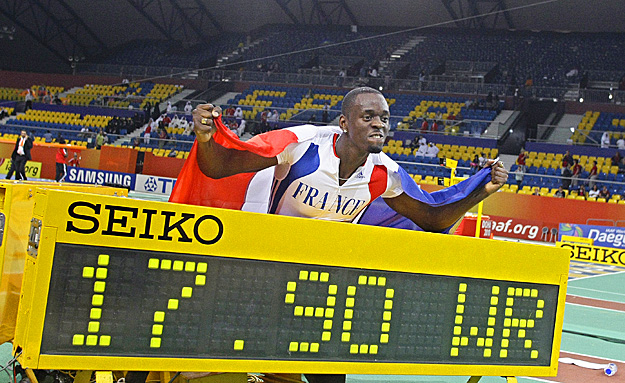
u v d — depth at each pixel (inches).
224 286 115.0
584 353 255.4
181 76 1520.7
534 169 992.9
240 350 117.0
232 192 137.8
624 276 574.2
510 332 144.1
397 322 131.0
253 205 142.1
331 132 138.9
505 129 1139.3
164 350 110.8
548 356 149.6
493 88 1267.2
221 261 114.3
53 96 1520.7
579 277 542.6
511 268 142.2
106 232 104.9
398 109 1270.9
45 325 101.4
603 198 879.1
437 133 1123.9
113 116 1386.6
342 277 125.0
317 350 123.7
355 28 1679.4
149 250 108.3
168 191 1019.3
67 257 102.5
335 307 124.7
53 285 101.7
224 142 122.3
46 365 101.6
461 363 138.6
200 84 1502.2
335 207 145.3
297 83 1418.6
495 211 884.6
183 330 112.0
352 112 132.0
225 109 1278.3
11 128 1337.4
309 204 143.3
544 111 1238.9
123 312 107.2
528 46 1475.1
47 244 100.7
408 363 132.4
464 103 1242.6
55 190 100.9
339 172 139.6
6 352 178.1
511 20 1518.2
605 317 350.3
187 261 111.5
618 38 1437.0
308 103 1338.6
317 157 137.3
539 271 146.1
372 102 130.9
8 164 1080.8
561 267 149.1
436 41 1562.5
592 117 1171.3
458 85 1293.1
